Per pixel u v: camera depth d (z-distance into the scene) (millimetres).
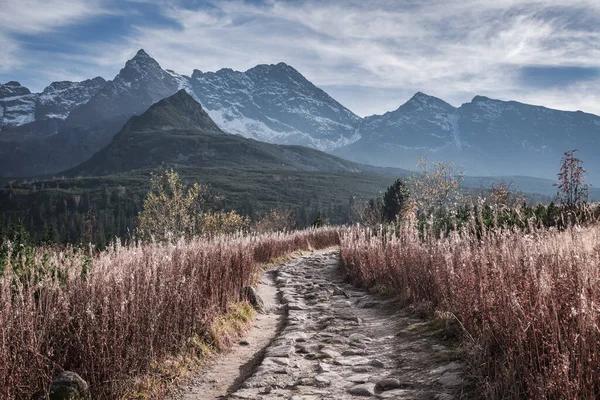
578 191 13523
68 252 6883
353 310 9898
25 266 5801
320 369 5945
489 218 11539
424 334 6941
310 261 21438
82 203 198375
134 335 5504
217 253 10555
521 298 4855
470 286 6359
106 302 5230
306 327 8539
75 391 4480
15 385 4320
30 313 4684
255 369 6203
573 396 3488
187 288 7367
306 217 173375
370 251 13781
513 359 4348
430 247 10008
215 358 6770
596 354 3711
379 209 52375
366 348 6789
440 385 4781
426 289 9109
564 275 4727
